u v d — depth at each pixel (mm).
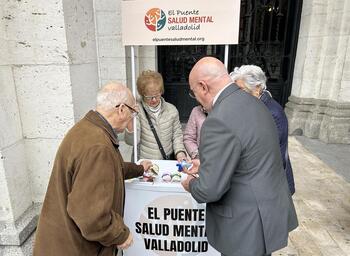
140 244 1753
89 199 1070
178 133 2090
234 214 1322
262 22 5496
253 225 1289
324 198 3168
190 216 1665
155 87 1879
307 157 4379
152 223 1700
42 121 1764
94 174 1083
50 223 1238
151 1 1735
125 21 1812
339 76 4758
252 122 1227
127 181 1659
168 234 1717
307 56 5117
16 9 1584
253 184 1270
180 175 1721
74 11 1738
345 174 3789
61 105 1736
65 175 1173
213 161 1208
